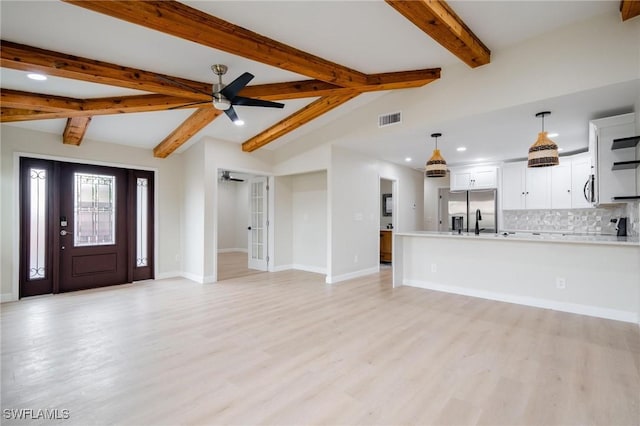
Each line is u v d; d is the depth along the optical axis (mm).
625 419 1764
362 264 5906
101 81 3018
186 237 5891
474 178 6691
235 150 5828
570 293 3689
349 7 2469
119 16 2117
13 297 4270
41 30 2420
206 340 2900
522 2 2594
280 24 2660
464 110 3658
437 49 3305
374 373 2291
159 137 5164
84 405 1917
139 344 2812
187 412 1854
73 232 4875
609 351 2619
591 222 5500
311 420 1779
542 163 3314
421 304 4020
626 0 2455
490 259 4281
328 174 5324
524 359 2488
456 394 2021
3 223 4219
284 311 3758
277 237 6559
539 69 3146
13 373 2299
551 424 1729
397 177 6910
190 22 2348
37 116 3707
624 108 3383
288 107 4660
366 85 3783
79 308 3906
